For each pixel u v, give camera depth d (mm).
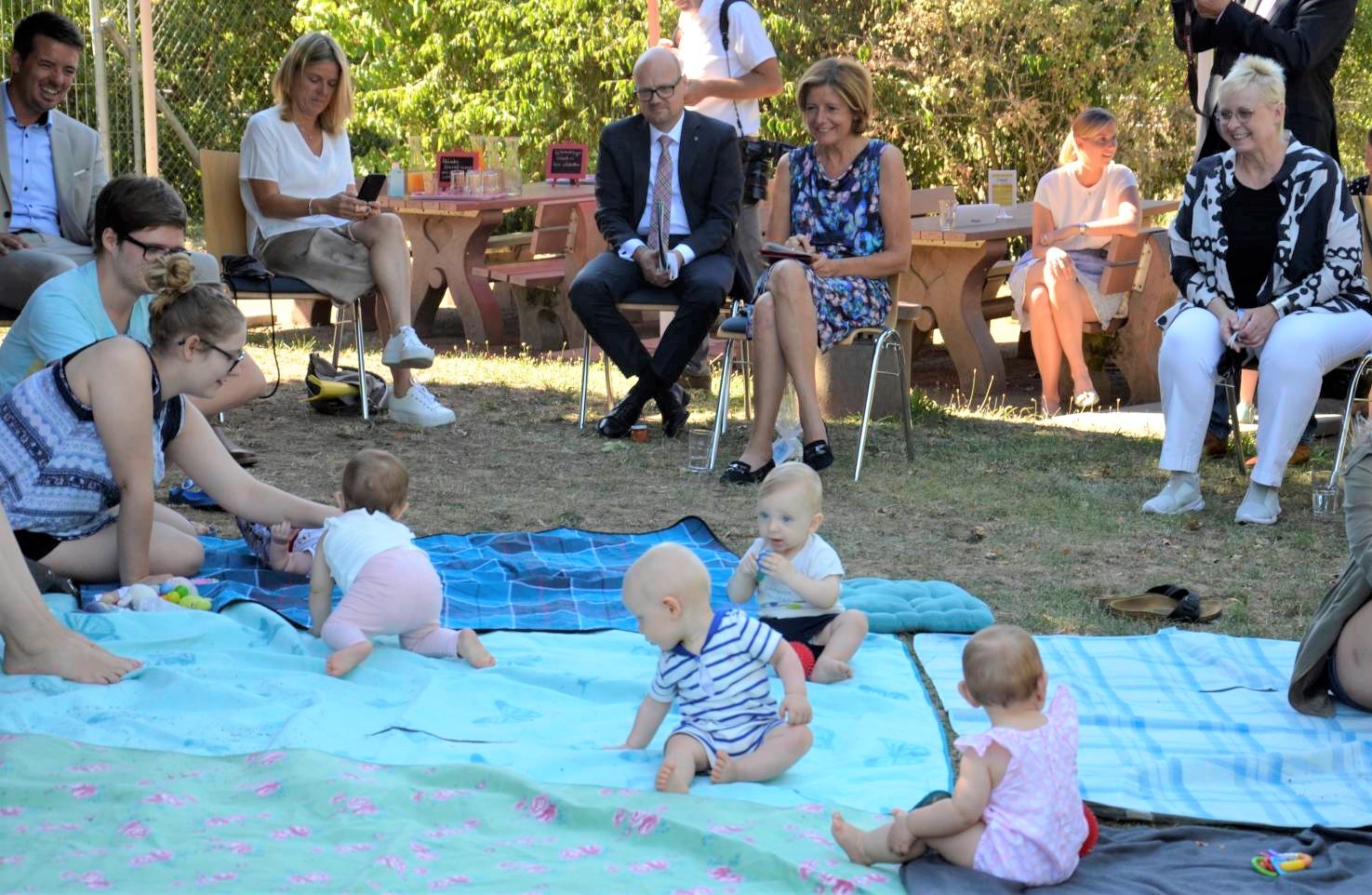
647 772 3078
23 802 2850
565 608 4371
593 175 10656
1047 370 7512
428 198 9086
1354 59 15156
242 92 13586
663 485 5969
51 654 3525
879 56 14391
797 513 3732
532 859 2645
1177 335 5535
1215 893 2596
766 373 5992
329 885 2510
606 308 6656
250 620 4059
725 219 6719
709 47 7840
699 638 3043
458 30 14844
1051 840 2580
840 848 2691
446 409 7016
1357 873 2719
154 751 3131
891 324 6250
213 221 6980
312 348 8875
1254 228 5496
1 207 6457
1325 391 7434
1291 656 3979
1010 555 5051
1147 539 5250
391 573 3734
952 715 3529
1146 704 3648
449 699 3484
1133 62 14367
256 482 4570
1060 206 7781
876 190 6285
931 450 6617
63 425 4059
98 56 11672
